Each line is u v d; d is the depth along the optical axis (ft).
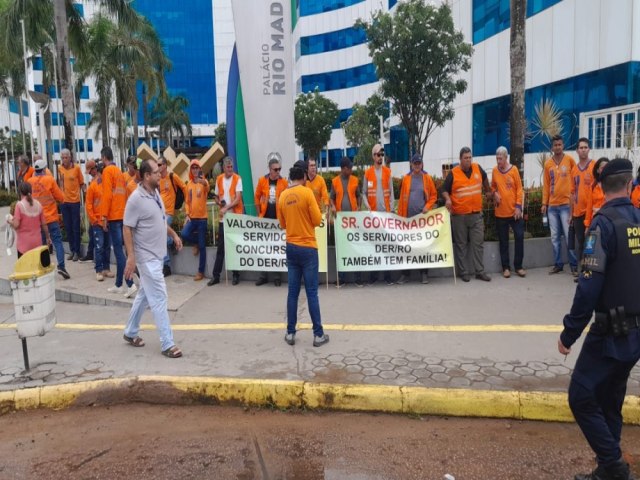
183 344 19.25
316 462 12.55
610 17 51.55
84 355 18.34
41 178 28.66
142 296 18.75
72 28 62.85
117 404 15.89
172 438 13.85
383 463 12.46
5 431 14.43
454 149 84.53
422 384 15.37
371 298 25.00
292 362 17.22
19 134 171.73
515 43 36.14
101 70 111.34
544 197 28.94
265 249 28.04
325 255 27.68
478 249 27.78
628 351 10.32
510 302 23.61
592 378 10.72
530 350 17.84
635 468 12.14
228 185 28.81
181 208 34.09
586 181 26.32
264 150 32.32
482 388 15.05
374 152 28.07
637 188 22.08
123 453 13.14
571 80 57.67
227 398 15.64
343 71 171.63
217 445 13.43
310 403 15.25
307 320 21.83
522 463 12.39
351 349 18.30
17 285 16.44
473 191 27.35
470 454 12.82
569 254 27.96
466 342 18.71
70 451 13.29
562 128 57.41
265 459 12.73
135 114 139.95
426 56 57.67
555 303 23.27
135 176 29.35
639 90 49.67
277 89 32.12
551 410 14.42
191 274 30.42
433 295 25.20
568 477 11.78
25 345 16.94
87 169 29.01
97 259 28.89
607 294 10.40
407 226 27.58
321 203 28.12
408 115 62.64
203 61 258.16
